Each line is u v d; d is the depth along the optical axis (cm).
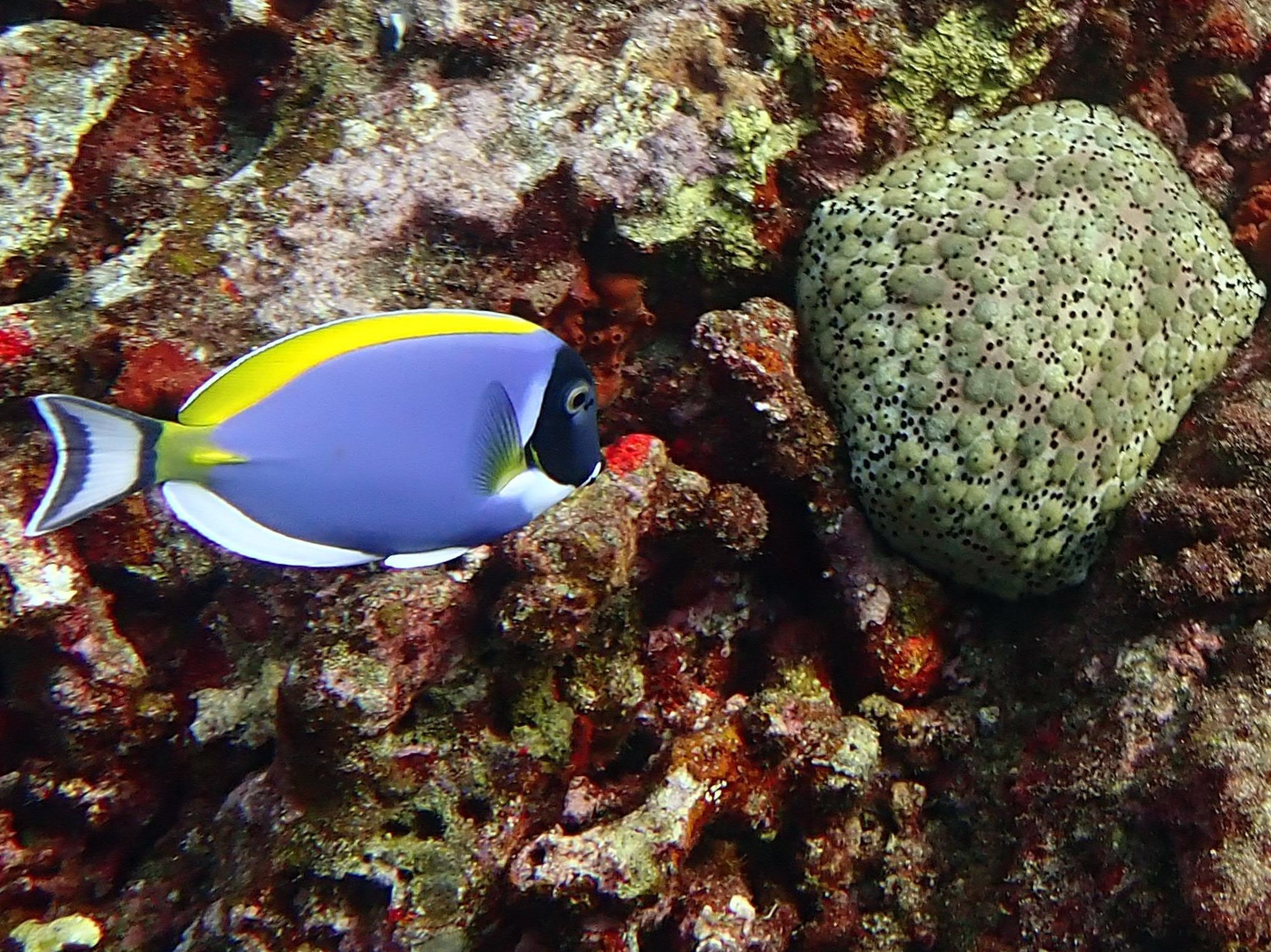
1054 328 49
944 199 51
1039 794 46
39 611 49
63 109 52
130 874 52
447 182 50
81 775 51
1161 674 45
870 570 50
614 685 50
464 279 51
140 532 50
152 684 52
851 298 51
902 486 49
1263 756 42
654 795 46
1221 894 40
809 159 53
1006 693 50
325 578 48
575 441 37
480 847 46
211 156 55
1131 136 54
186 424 31
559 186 51
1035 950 44
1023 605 51
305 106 54
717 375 50
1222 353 51
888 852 49
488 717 48
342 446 34
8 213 51
